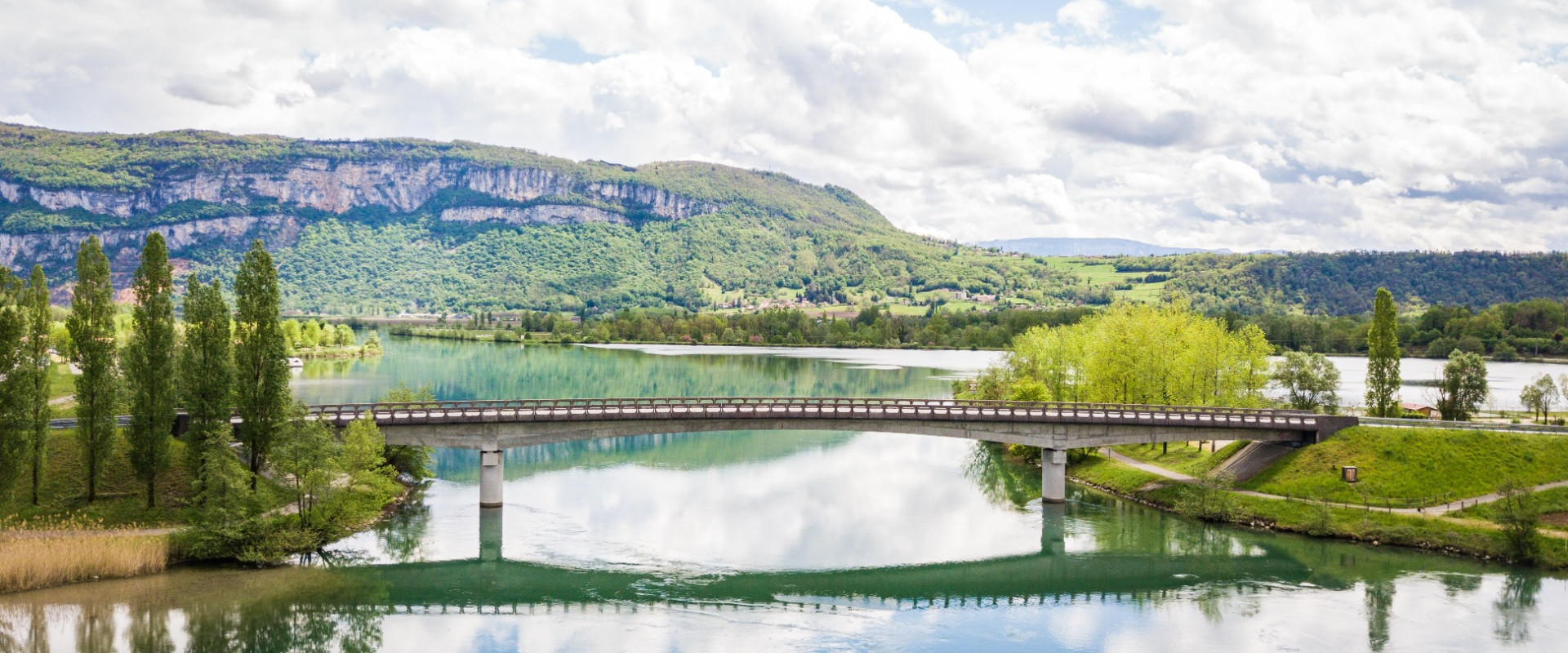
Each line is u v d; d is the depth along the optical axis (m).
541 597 71.38
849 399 100.69
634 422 95.88
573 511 96.12
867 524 93.81
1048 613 69.38
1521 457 92.25
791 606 70.56
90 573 70.06
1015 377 154.62
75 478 79.81
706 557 82.00
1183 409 101.88
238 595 69.31
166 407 79.00
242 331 82.31
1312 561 80.88
